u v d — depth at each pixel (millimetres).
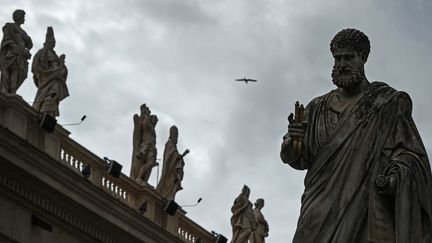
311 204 7473
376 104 7508
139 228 40375
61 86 37875
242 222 46812
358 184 7379
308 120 7680
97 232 38500
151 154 42219
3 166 34156
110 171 39406
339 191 7410
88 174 37656
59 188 36375
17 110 35469
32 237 35469
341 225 7348
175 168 43312
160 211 42438
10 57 35906
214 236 45219
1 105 35281
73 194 37031
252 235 46812
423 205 7246
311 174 7547
